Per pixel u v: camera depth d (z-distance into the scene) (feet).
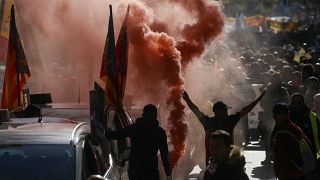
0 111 36.22
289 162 42.73
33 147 31.27
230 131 48.37
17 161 30.60
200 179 59.67
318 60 115.24
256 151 82.74
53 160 30.60
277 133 42.98
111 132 39.99
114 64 42.80
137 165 42.09
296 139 42.57
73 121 37.32
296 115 48.37
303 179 42.96
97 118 35.22
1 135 32.32
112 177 34.27
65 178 29.91
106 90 42.68
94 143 33.99
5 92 45.19
